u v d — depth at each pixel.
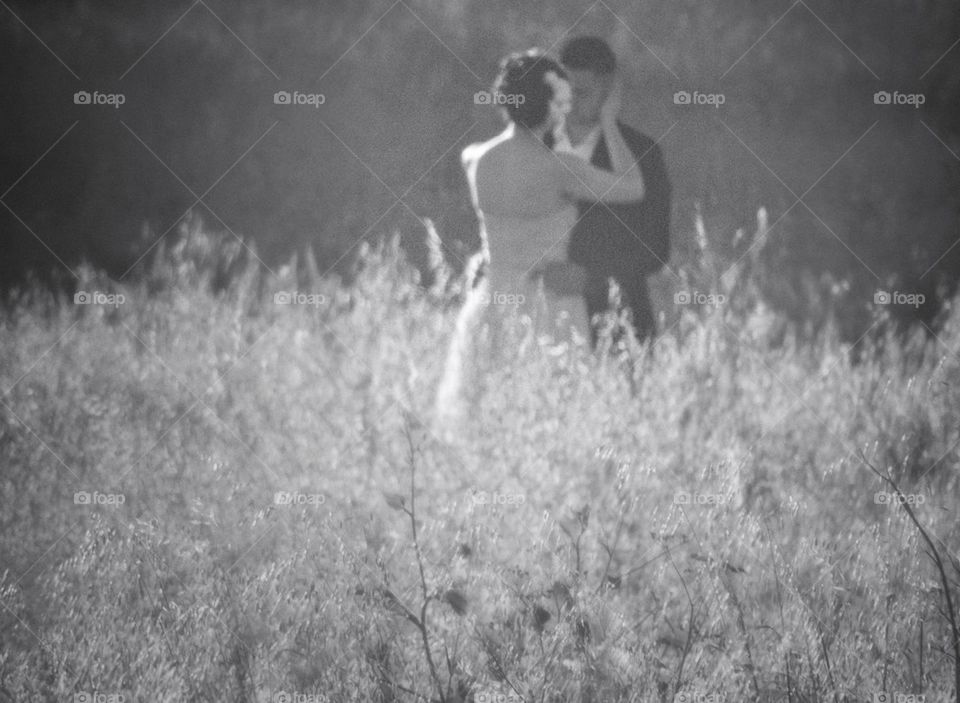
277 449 9.63
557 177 12.08
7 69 23.05
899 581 6.51
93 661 5.87
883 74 23.14
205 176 22.17
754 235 18.95
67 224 21.02
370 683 5.76
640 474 8.50
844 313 15.91
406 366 12.20
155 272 15.24
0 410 10.49
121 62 23.45
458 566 6.89
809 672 5.73
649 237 12.75
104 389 11.48
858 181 20.91
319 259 19.70
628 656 5.95
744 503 8.38
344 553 6.81
